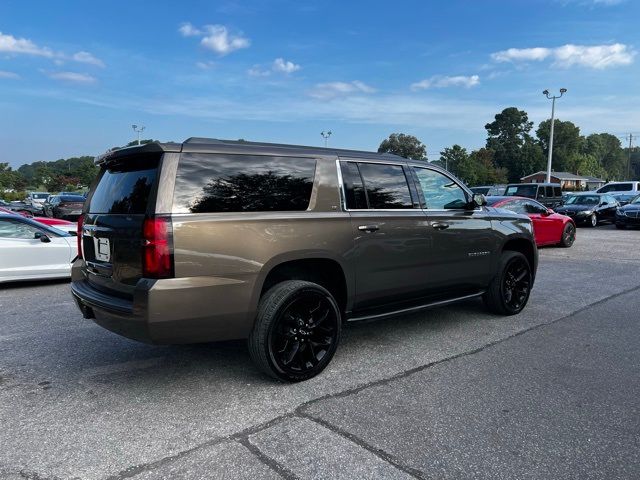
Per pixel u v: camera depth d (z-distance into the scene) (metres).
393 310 4.57
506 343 4.79
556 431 3.03
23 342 4.85
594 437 2.96
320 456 2.74
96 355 4.45
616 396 3.55
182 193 3.31
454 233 4.98
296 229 3.74
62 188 74.69
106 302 3.46
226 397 3.53
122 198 3.57
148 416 3.24
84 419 3.20
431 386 3.72
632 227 18.97
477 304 6.46
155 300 3.13
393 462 2.68
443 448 2.82
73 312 6.13
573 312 6.04
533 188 20.34
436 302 4.97
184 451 2.79
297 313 3.77
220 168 3.51
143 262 3.20
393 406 3.37
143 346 4.70
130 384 3.78
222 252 3.37
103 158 3.88
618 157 143.38
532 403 3.42
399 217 4.47
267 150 3.77
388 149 83.94
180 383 3.79
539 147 100.75
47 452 2.79
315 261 3.97
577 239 15.29
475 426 3.09
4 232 7.74
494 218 5.56
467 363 4.23
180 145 3.41
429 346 4.69
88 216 4.02
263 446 2.84
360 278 4.19
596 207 20.06
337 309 3.99
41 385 3.77
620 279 8.32
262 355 3.59
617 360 4.31
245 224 3.48
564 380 3.85
